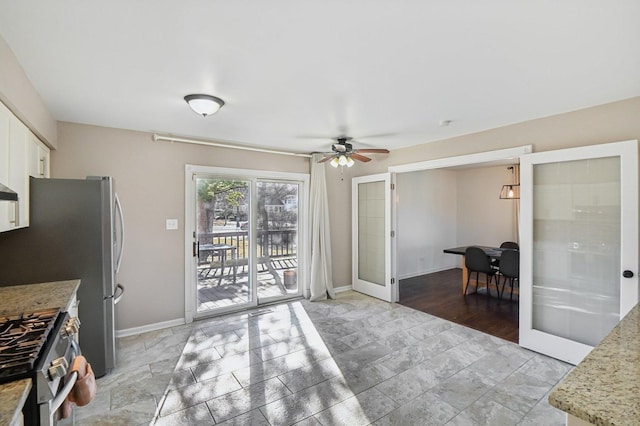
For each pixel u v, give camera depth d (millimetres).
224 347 3180
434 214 6977
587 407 833
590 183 2793
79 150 3252
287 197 4855
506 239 6445
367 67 2029
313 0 1360
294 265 4930
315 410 2193
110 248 2650
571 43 1737
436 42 1729
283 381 2555
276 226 4742
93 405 2236
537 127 3133
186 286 3861
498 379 2594
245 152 4367
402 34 1646
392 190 4766
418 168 4355
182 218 3857
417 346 3207
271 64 1981
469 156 3730
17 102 1898
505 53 1852
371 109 2854
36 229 2395
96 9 1415
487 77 2189
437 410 2195
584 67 2035
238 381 2555
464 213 7195
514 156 3293
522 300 3176
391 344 3252
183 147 3873
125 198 3502
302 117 3092
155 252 3682
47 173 2957
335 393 2393
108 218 2631
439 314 4184
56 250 2453
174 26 1562
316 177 4910
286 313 4223
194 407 2223
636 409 816
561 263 2975
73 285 2246
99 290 2584
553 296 3029
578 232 2869
